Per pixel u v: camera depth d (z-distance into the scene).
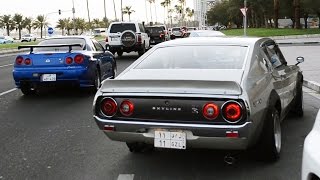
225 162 5.43
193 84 4.50
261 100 4.86
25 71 10.66
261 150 5.21
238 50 5.50
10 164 5.55
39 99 10.67
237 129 4.36
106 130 4.85
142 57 5.82
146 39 26.53
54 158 5.79
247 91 4.54
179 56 5.59
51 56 10.64
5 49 37.00
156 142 4.65
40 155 5.93
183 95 4.50
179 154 5.82
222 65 5.21
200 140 4.52
